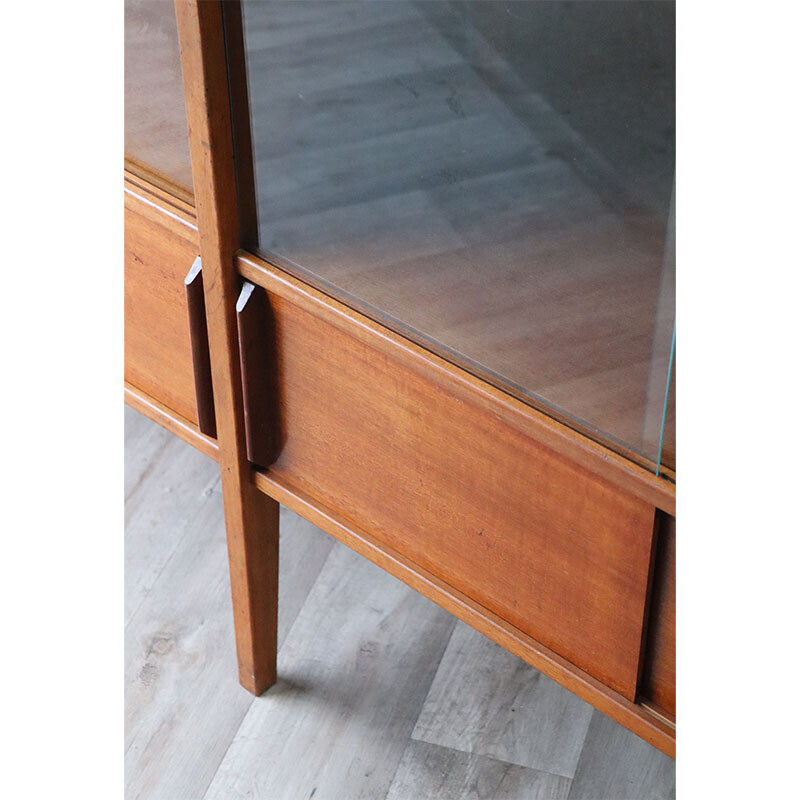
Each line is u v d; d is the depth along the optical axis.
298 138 0.79
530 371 0.75
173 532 1.45
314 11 0.71
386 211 0.77
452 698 1.24
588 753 1.17
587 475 0.76
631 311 0.66
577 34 0.58
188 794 1.15
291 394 0.96
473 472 0.85
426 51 0.66
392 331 0.83
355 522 1.00
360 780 1.16
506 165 0.67
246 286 0.91
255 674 1.22
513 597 0.89
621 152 0.61
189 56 0.79
